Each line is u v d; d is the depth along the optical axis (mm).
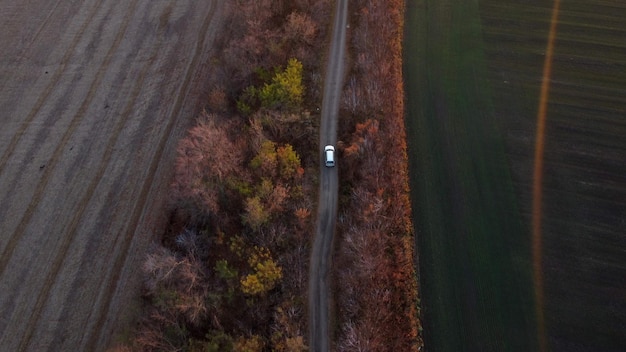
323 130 45188
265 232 38969
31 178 45500
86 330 37219
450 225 38344
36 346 36844
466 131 43594
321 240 39062
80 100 51000
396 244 37688
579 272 35281
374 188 40250
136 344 34500
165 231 41031
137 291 38188
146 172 45094
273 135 44375
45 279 39781
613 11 50781
